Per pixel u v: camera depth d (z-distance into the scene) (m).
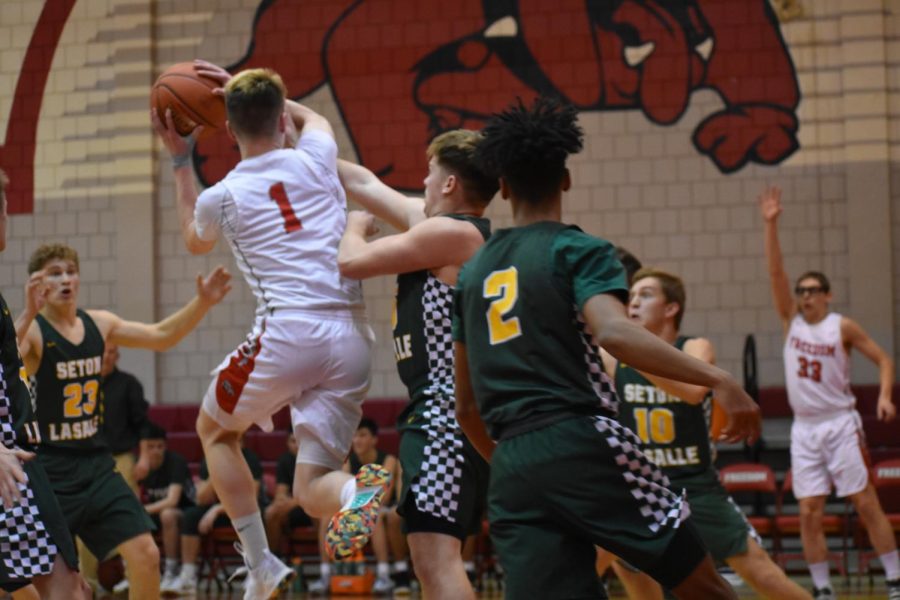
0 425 4.40
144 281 13.74
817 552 9.36
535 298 3.43
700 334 12.91
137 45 13.94
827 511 11.54
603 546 3.37
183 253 13.78
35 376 5.95
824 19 12.88
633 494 3.37
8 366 4.48
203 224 4.63
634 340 3.25
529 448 3.39
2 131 14.21
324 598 10.44
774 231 9.66
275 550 10.95
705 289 12.92
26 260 14.05
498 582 11.15
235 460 4.77
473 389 3.58
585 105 13.18
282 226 4.58
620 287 3.34
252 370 4.54
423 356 4.29
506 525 3.46
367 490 4.32
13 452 4.17
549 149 3.54
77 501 5.88
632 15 13.15
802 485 9.52
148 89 13.91
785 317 9.78
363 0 13.60
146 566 5.86
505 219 13.23
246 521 4.77
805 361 9.60
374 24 13.58
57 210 14.03
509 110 3.61
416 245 4.29
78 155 14.05
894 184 12.66
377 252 4.34
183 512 11.15
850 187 12.69
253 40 13.79
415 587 10.99
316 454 4.61
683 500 3.43
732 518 5.71
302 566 11.24
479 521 4.33
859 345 9.63
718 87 13.00
